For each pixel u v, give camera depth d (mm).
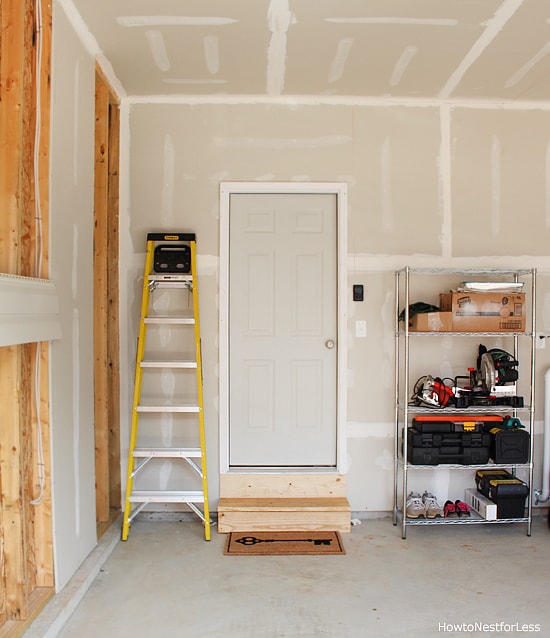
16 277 1883
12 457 2006
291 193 3506
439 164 3506
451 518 3217
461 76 3154
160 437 3424
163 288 3436
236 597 2459
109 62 2967
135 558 2848
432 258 3504
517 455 3219
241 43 2766
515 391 3336
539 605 2398
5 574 2008
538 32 2660
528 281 3551
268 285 3500
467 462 3229
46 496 2242
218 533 3197
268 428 3508
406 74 3125
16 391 2006
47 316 2133
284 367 3506
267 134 3457
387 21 2561
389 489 3471
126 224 3422
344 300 3457
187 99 3430
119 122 3412
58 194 2318
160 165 3428
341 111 3475
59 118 2326
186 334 3443
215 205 3443
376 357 3475
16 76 2025
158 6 2430
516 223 3545
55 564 2275
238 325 3498
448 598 2457
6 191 2008
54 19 2266
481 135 3525
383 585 2576
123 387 3414
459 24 2588
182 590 2518
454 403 3254
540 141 3553
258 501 3318
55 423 2271
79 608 2344
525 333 3223
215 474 3420
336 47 2811
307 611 2340
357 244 3477
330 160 3471
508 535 3203
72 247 2490
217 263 3436
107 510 3145
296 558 2867
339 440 3461
